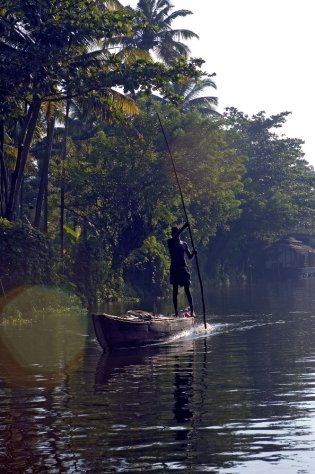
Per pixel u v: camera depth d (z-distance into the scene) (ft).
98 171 142.72
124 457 29.89
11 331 78.48
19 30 98.07
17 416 37.24
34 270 102.94
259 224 225.15
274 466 28.53
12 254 100.42
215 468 28.43
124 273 151.74
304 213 255.09
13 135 128.57
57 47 95.20
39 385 45.98
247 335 71.72
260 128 249.75
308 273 272.51
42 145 158.20
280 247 266.57
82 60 100.07
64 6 95.86
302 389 42.42
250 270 249.34
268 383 44.78
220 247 218.59
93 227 156.56
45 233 120.47
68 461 29.58
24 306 99.50
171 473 27.99
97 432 33.68
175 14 163.43
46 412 37.96
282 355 57.06
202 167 147.02
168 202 146.72
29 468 28.91
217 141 149.89
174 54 163.73
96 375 49.49
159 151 146.30
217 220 177.58
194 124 147.33
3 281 100.12
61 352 61.46
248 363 53.36
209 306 113.70
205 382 45.70
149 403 39.63
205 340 68.44
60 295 106.01
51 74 96.22
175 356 58.08
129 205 146.51
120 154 142.72
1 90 96.99
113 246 147.33
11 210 107.14
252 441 31.65
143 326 65.05
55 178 150.30
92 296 124.57
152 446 31.27
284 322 84.38
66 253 125.39
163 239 158.61
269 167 245.04
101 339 61.98
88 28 95.14
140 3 163.43
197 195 153.07
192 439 32.17
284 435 32.42
